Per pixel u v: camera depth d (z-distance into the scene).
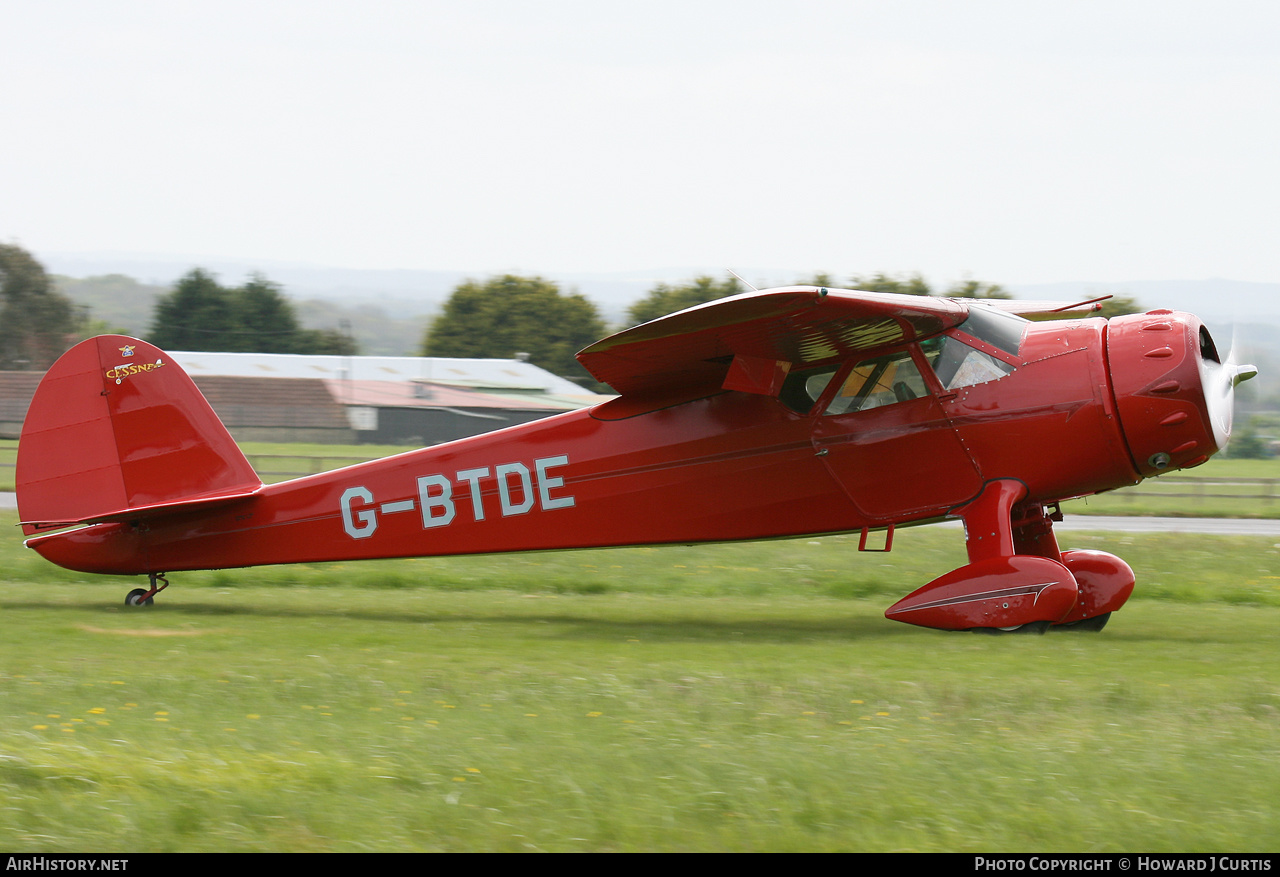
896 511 31.78
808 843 13.92
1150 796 15.45
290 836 14.12
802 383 32.41
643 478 34.16
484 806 15.15
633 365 31.34
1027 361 30.78
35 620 35.03
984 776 16.33
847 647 28.98
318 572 47.53
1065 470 30.45
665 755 17.47
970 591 30.42
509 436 35.69
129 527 38.44
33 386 195.25
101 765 16.55
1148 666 25.78
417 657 27.88
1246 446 196.62
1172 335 29.98
